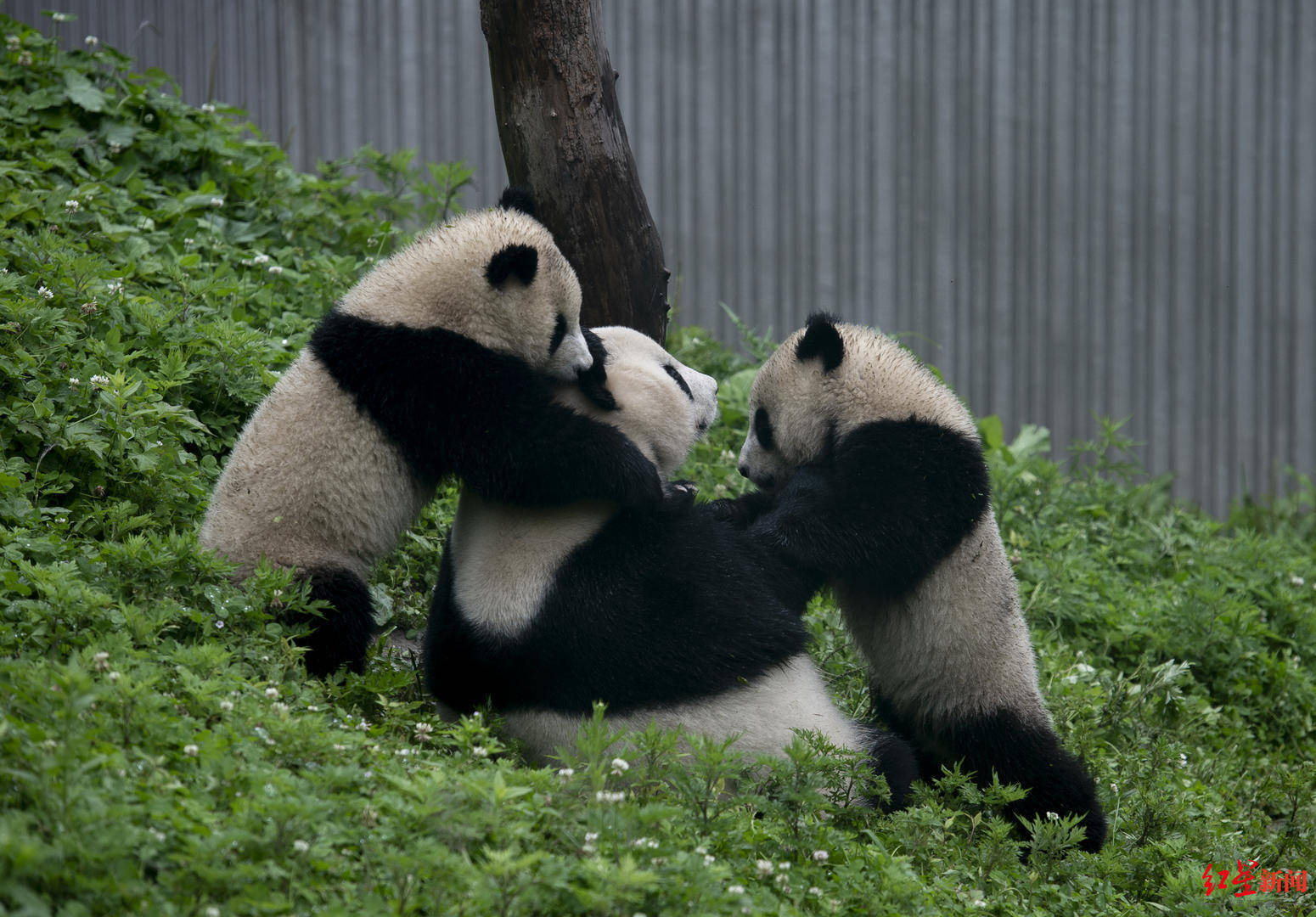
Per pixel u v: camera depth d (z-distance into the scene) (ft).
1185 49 68.49
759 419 30.68
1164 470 70.79
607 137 33.42
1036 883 23.06
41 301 31.22
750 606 24.54
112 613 21.74
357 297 25.98
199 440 31.32
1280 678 40.52
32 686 17.49
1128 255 69.67
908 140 68.90
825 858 19.72
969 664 28.02
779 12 68.28
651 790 20.68
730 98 68.80
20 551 23.98
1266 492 71.15
